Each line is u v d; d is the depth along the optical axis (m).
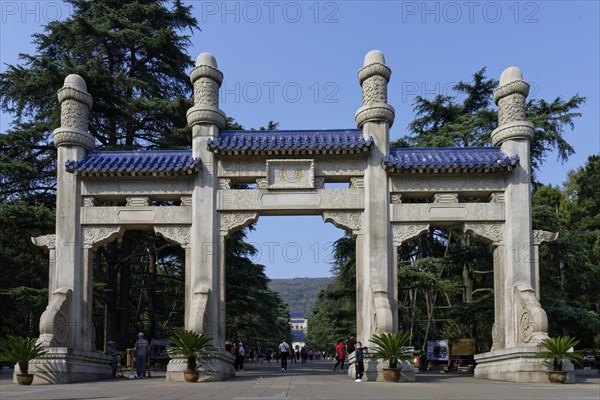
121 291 31.70
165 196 22.45
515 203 21.83
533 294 20.89
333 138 22.41
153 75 35.22
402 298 36.12
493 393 14.51
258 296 37.69
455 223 22.17
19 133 29.81
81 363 21.14
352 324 35.09
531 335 20.42
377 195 21.91
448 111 35.69
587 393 14.62
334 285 44.56
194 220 21.97
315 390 15.27
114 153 23.03
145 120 32.88
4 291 28.12
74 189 22.31
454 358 29.88
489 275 33.38
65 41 32.59
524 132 22.14
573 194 47.50
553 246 29.20
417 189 22.11
